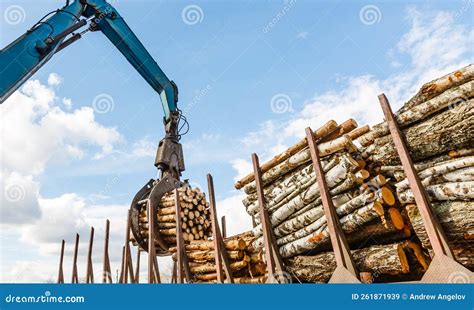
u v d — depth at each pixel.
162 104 12.80
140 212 11.20
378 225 4.81
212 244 8.05
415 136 4.37
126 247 9.96
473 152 4.07
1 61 7.84
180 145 12.52
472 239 3.88
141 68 12.31
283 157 6.45
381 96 4.57
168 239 10.80
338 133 5.64
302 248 5.61
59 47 9.10
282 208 6.11
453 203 4.01
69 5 10.02
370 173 5.29
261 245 6.68
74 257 11.94
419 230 4.17
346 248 4.64
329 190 5.33
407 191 4.40
